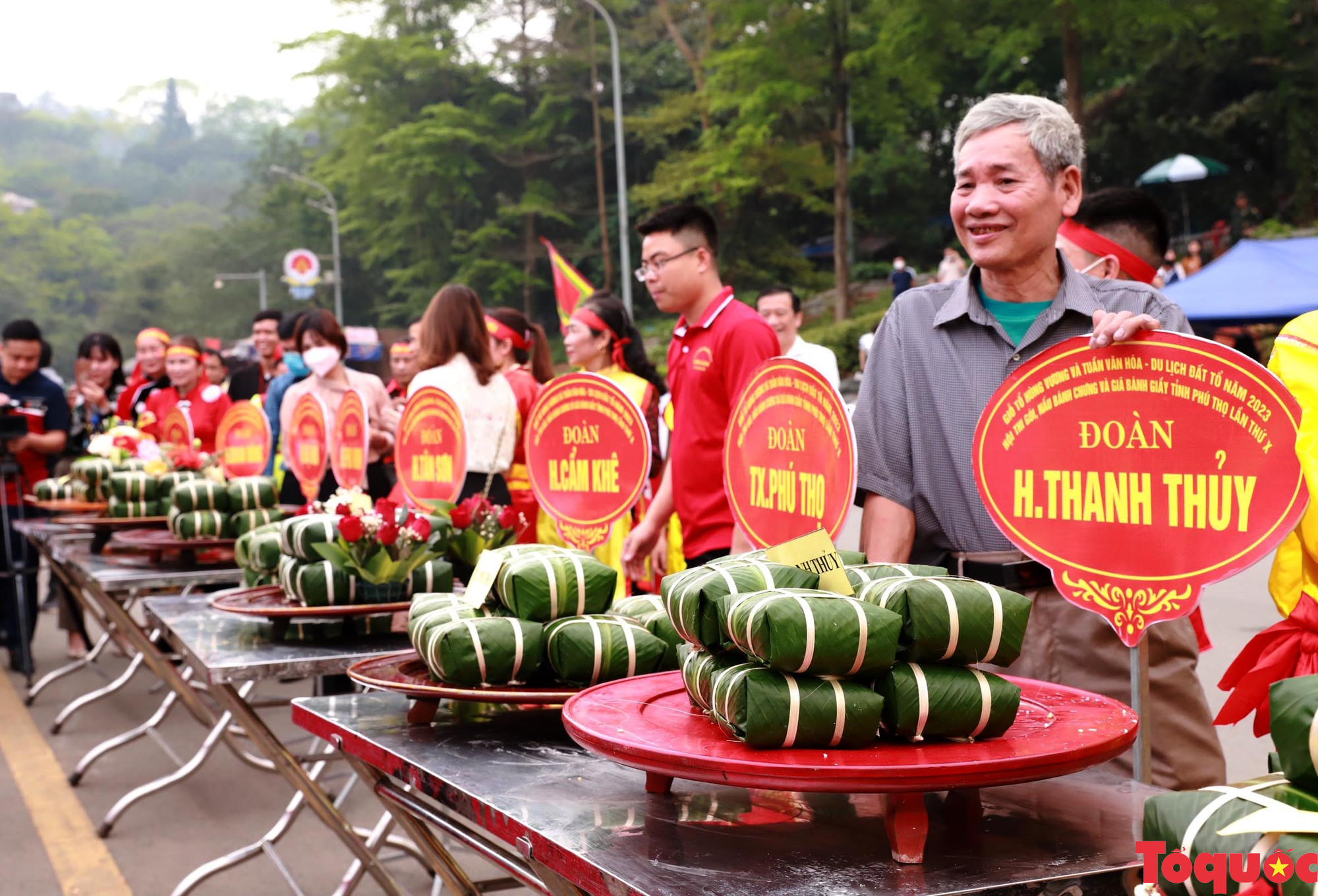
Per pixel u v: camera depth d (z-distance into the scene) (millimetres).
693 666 1445
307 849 3803
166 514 4680
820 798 1396
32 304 107000
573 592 1916
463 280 46781
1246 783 1037
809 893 1096
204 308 82000
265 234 78625
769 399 2111
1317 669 1573
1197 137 29000
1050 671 2176
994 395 1771
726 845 1236
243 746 4969
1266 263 12375
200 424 7285
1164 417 1613
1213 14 22422
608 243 44688
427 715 1852
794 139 34594
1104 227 3037
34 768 4723
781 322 5754
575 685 1855
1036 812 1314
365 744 1775
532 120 46031
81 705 5223
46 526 5512
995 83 32281
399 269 51250
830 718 1238
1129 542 1647
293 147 81750
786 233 39844
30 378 6824
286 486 5309
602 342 4449
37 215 113750
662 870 1165
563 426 3057
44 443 6625
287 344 6234
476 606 1963
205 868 3238
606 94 46344
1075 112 23250
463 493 4031
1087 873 1132
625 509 2904
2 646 6926
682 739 1321
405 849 3373
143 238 129625
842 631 1242
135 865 3662
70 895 3422
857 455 2092
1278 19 23797
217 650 2518
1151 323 1618
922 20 24828
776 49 29641
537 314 47250
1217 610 6262
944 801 1353
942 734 1271
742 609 1298
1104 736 1262
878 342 2256
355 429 3998
